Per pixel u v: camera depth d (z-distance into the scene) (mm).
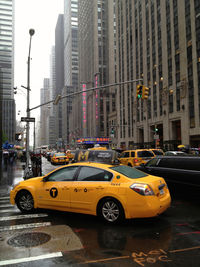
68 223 5395
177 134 43188
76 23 177250
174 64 41344
